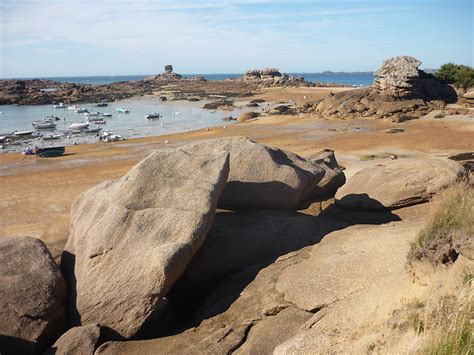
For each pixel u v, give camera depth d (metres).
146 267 10.41
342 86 126.62
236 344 9.27
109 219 11.62
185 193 11.96
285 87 123.31
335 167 19.56
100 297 10.67
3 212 24.33
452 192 10.84
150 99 109.81
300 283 10.05
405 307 7.11
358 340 7.12
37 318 10.05
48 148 41.03
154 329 11.12
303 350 7.73
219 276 12.48
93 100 108.56
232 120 65.94
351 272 9.74
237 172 15.05
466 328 5.44
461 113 52.22
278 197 14.76
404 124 49.88
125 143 46.59
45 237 20.19
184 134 52.03
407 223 12.09
